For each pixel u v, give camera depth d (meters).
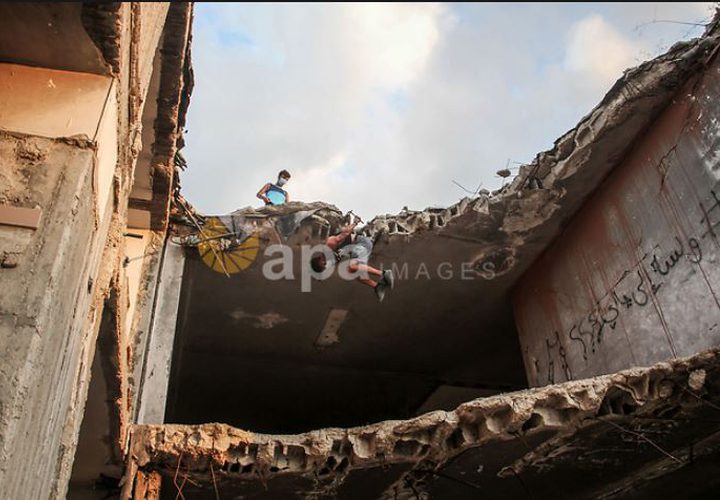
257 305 12.98
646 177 9.30
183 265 10.86
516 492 8.60
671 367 6.86
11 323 3.52
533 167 10.24
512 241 11.38
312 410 16.92
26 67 4.59
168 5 6.73
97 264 5.22
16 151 4.18
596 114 9.44
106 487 9.98
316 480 7.50
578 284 10.62
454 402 16.75
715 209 8.00
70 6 4.15
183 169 9.80
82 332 4.93
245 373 15.47
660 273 8.82
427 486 8.13
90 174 4.34
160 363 9.76
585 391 6.88
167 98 8.03
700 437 7.65
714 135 8.12
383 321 13.73
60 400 4.42
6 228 3.85
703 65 8.42
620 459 7.99
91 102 4.53
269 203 12.04
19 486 3.46
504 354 15.16
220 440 7.04
